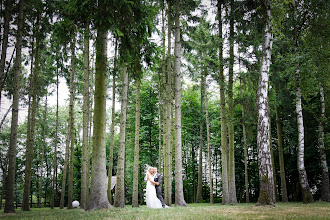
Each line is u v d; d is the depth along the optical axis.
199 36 17.28
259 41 16.64
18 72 12.71
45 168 34.44
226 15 17.66
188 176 35.97
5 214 10.03
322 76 14.81
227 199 17.11
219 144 31.25
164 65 18.14
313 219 5.55
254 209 9.00
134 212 7.89
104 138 10.17
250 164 30.30
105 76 10.38
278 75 18.47
